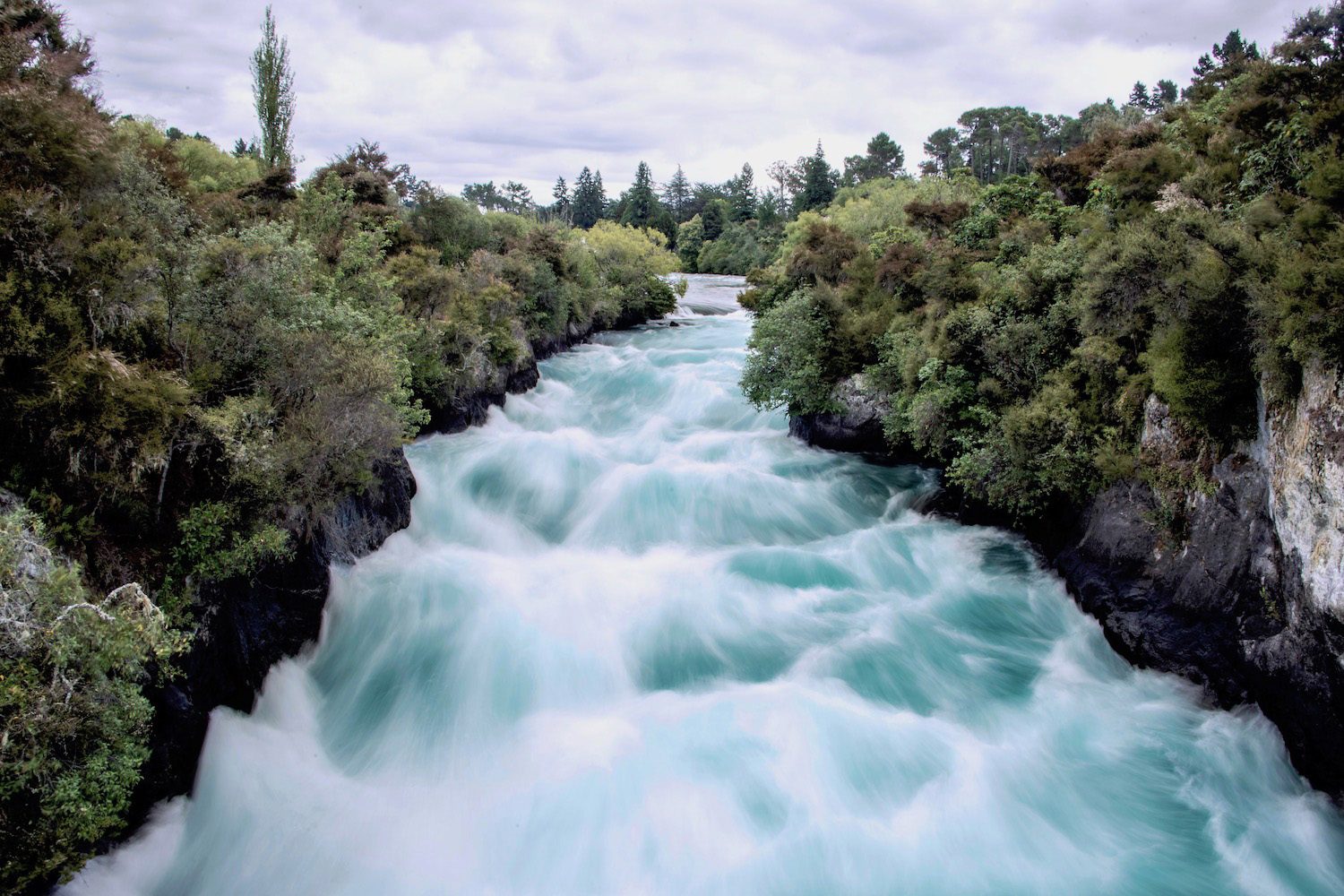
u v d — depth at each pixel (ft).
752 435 79.56
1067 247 54.24
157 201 39.91
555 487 65.05
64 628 21.67
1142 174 56.80
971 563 51.70
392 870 28.40
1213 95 68.03
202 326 35.47
